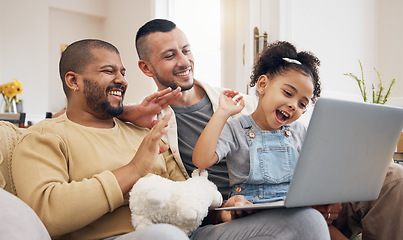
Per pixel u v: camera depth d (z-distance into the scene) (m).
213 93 1.57
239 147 1.27
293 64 1.26
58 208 0.89
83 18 5.61
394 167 1.24
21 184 0.94
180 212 0.89
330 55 3.00
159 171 1.21
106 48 1.14
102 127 1.15
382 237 1.22
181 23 3.84
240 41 2.91
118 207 1.03
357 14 3.24
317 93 1.44
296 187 0.80
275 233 0.84
